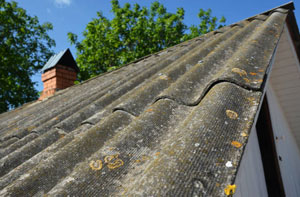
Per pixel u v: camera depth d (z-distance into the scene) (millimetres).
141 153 1201
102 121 1693
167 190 812
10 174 1483
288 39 3520
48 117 3217
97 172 1099
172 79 2213
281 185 2768
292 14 3766
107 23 22219
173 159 945
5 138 2764
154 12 22766
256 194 2051
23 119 4137
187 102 1597
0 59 19031
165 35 21594
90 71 22203
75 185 1041
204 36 4906
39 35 21344
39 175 1275
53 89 7512
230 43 2662
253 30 3238
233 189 804
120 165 1133
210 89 1593
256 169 2312
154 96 1941
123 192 937
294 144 5023
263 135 3055
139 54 20953
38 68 21094
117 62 21906
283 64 3869
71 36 21781
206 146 999
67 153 1400
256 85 1498
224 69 1736
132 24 21688
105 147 1250
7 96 19078
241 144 1026
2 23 19156
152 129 1359
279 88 4219
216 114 1220
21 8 20266
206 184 829
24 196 1171
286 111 4656
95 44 21891
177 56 3588
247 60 1854
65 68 7980
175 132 1294
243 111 1292
